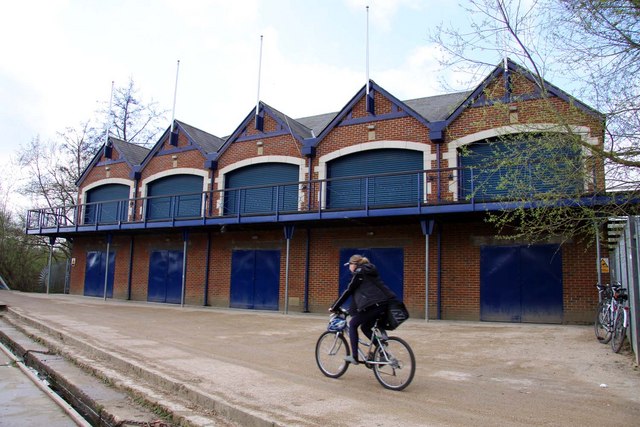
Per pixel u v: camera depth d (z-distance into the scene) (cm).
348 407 532
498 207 1259
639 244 759
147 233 2228
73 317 1428
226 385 626
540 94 855
